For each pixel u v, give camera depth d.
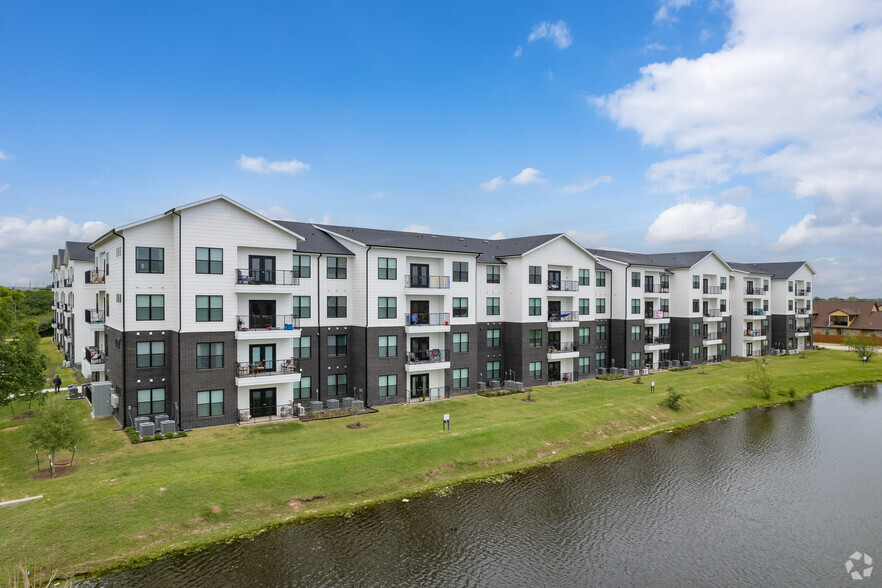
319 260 37.00
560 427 33.50
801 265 79.19
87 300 48.75
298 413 34.50
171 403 31.06
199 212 30.44
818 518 22.69
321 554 18.70
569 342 50.06
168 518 19.89
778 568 18.58
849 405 45.56
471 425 32.69
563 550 19.55
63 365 51.78
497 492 24.88
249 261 32.81
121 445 27.16
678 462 29.81
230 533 19.78
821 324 95.56
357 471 24.86
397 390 39.09
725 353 69.50
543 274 47.69
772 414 42.00
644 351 57.22
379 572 17.67
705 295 64.38
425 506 23.02
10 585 14.70
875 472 28.41
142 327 30.33
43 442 22.48
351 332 38.66
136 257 30.14
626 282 55.00
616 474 27.73
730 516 22.80
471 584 17.14
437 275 41.22
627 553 19.45
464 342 42.94
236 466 24.12
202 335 30.66
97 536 18.45
